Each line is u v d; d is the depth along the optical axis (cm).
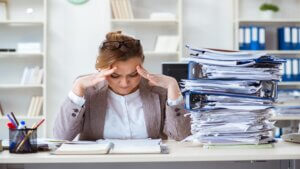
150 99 224
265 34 569
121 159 168
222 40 566
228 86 194
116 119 221
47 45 557
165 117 227
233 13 556
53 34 557
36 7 560
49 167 207
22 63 561
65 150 174
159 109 224
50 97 558
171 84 217
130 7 540
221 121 193
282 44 552
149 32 564
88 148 175
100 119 220
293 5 573
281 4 573
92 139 222
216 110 193
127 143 192
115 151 175
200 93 194
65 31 558
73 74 558
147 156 169
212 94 194
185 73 282
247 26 548
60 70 558
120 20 536
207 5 567
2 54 535
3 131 552
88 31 558
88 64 559
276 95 197
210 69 194
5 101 560
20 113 560
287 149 188
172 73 283
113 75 209
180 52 538
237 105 193
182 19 563
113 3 539
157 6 563
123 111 222
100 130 220
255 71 193
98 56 208
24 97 561
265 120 199
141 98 224
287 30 548
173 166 212
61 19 558
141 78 228
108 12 559
